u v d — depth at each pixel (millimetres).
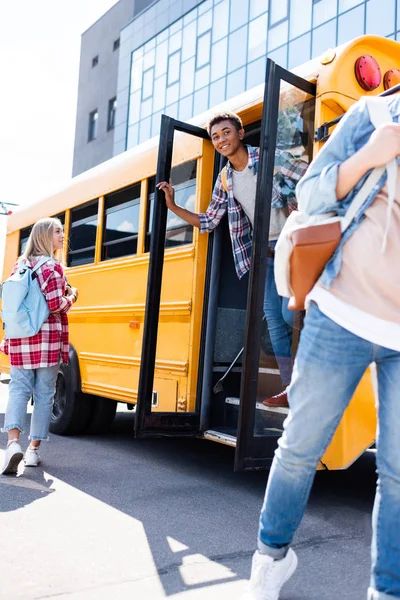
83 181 6410
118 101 28141
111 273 5684
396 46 3814
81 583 2518
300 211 2150
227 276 4793
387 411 1991
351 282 2021
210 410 4578
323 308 2035
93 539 3061
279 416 3594
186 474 4609
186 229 4793
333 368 2039
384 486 1994
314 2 17578
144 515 3494
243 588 2486
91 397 6125
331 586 2490
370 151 1919
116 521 3367
